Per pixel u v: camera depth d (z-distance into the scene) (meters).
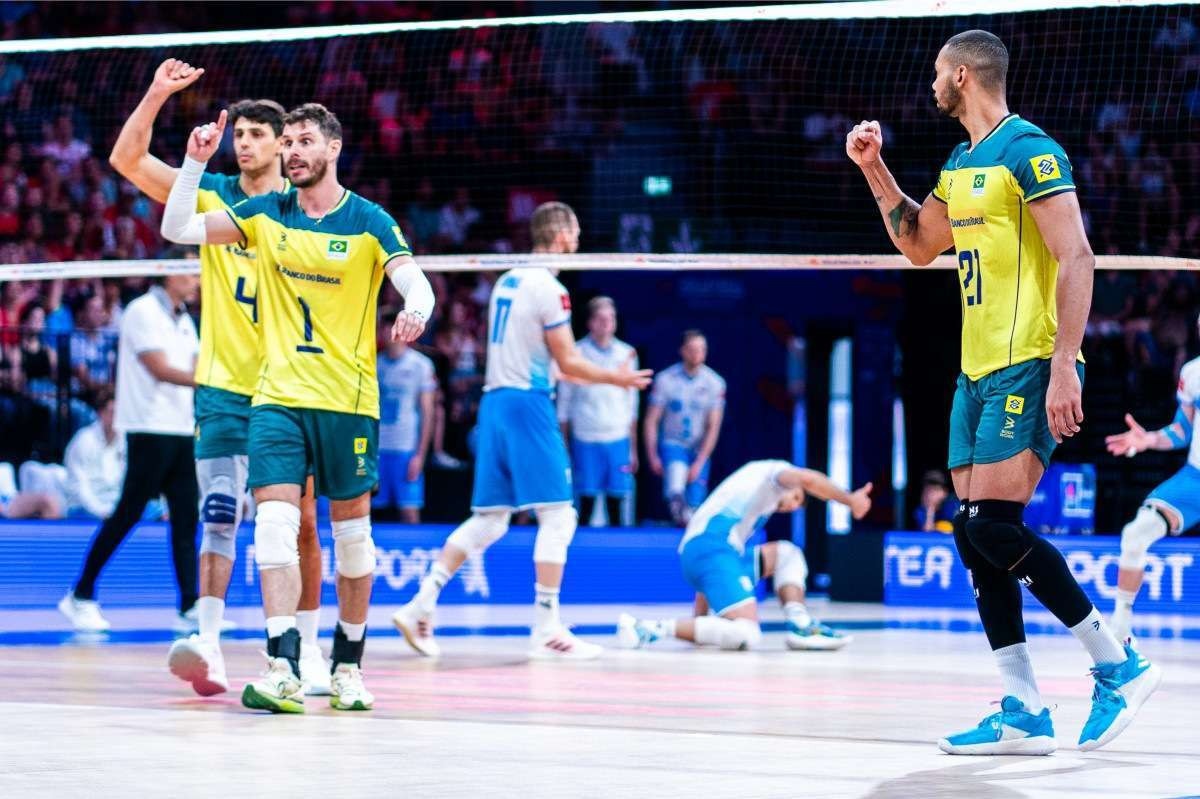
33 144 34.16
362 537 10.80
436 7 39.38
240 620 20.36
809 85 37.81
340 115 37.75
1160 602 25.36
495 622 21.16
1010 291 8.90
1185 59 35.16
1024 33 35.56
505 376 15.99
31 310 26.61
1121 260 13.23
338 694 10.77
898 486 35.28
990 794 7.32
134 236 32.56
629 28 38.84
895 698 11.95
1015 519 8.89
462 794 7.10
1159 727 10.30
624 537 26.47
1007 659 9.01
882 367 35.47
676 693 12.18
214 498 11.68
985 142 9.08
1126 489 30.22
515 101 38.25
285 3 38.81
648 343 36.62
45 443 24.97
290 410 10.57
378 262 10.69
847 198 37.12
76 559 22.94
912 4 16.73
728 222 37.19
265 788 7.21
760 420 36.41
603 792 7.20
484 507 16.00
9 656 14.70
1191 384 17.81
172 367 18.58
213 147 10.50
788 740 9.27
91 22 37.88
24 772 7.63
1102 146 35.12
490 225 36.94
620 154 37.88
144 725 9.60
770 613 24.52
